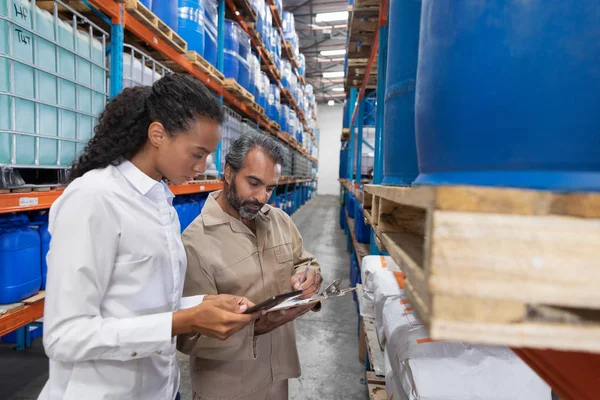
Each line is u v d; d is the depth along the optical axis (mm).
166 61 2598
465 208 291
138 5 1964
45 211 1657
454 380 855
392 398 1131
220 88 3428
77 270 747
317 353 2773
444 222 292
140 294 885
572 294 281
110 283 858
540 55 363
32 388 2141
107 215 811
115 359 801
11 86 1250
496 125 391
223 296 976
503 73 383
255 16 4191
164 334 798
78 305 747
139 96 908
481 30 399
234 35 3752
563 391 495
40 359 2443
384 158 906
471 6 408
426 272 305
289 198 9977
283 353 1385
